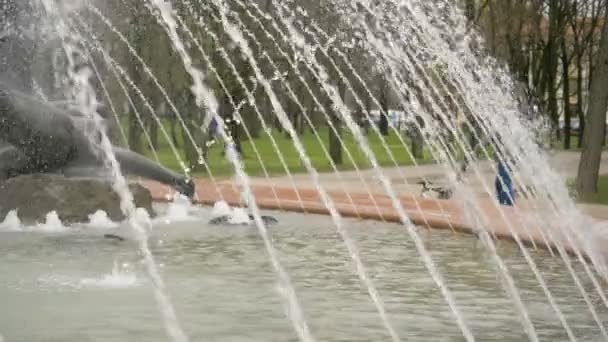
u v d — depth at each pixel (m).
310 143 87.81
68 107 25.72
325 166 63.22
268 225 25.89
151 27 42.59
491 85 32.06
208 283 15.58
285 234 23.73
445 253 20.33
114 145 27.12
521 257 19.89
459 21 35.34
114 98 47.12
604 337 12.11
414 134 48.56
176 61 45.88
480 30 50.41
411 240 22.66
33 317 12.62
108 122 26.17
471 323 12.70
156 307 13.41
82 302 13.75
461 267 18.19
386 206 30.19
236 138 52.47
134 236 22.55
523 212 27.67
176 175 27.39
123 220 25.09
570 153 77.75
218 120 20.19
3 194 24.30
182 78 47.34
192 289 14.97
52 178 24.75
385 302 14.14
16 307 13.33
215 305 13.59
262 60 42.34
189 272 16.88
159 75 46.75
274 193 35.72
